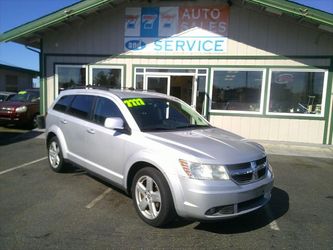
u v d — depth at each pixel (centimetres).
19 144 982
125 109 488
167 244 372
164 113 521
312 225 441
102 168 506
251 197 388
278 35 1115
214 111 1183
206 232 406
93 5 1102
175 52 1192
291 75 1122
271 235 406
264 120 1152
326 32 1078
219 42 1158
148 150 418
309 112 1122
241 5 1130
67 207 472
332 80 1090
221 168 373
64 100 648
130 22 1215
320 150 1033
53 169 658
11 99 1456
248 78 1152
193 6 1168
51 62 1280
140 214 430
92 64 1254
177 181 377
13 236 378
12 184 576
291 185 637
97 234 390
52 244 362
